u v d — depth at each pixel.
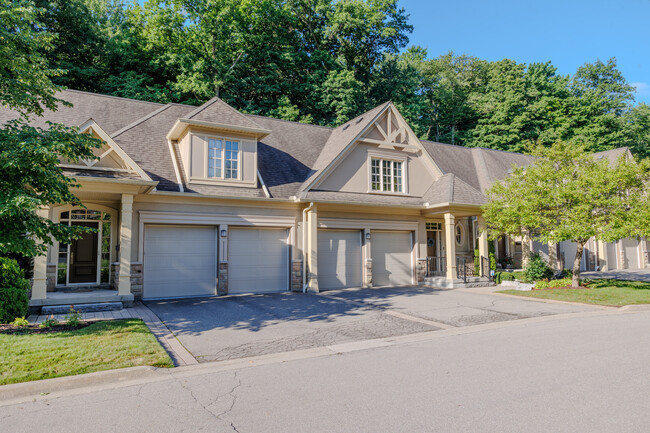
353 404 4.88
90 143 8.17
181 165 14.84
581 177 15.23
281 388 5.50
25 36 8.45
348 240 17.47
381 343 8.11
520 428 4.17
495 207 16.86
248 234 15.37
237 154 15.45
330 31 37.59
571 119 40.94
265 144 18.14
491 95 43.41
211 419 4.50
